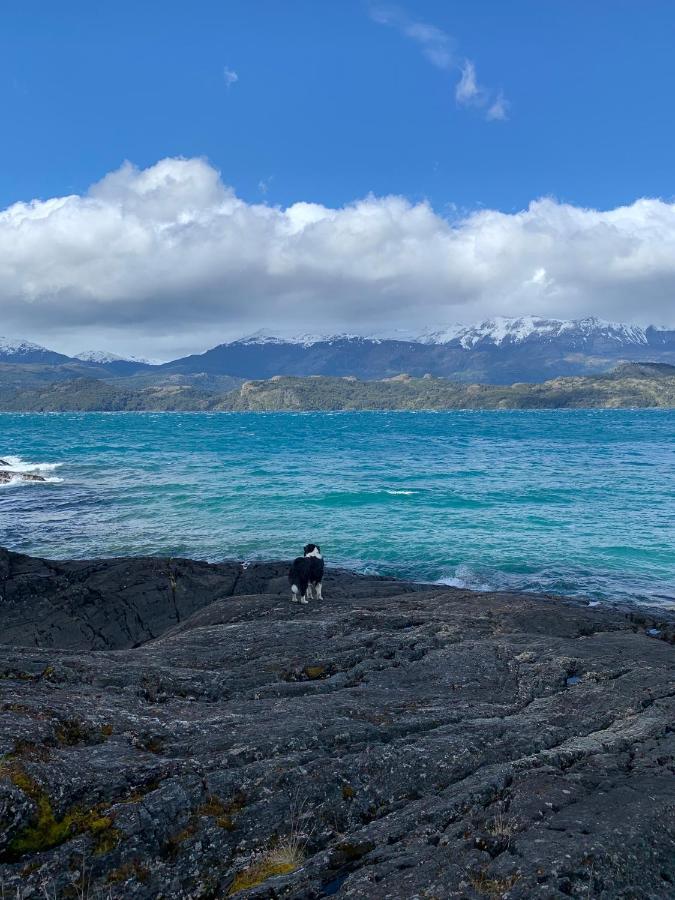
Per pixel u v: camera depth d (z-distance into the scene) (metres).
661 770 6.05
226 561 23.52
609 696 8.08
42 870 4.57
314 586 15.38
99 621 16.56
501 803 5.32
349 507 33.34
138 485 43.16
